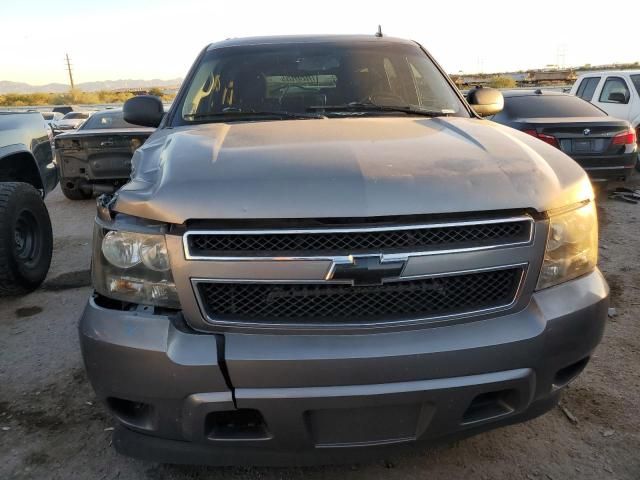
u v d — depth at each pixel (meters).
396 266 1.90
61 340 3.87
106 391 2.07
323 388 1.91
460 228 1.97
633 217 7.08
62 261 5.74
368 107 3.31
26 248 4.77
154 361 1.94
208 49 3.82
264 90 3.41
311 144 2.35
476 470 2.51
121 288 2.08
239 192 1.96
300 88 3.43
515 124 8.02
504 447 2.66
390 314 1.97
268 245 1.92
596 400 3.02
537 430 2.78
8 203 4.40
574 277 2.21
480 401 2.12
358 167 2.07
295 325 1.94
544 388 2.13
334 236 1.91
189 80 3.57
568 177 2.25
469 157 2.22
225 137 2.58
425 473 2.49
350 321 1.95
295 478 2.47
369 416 1.98
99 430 2.85
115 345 1.99
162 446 2.08
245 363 1.89
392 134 2.55
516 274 2.05
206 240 1.94
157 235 2.00
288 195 1.93
